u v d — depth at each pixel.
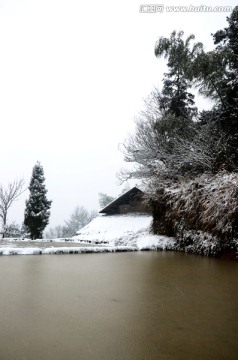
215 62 13.53
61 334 3.08
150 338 3.05
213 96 15.49
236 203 10.12
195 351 2.76
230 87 13.76
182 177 15.13
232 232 10.78
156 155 18.56
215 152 14.16
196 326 3.43
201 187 13.04
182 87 20.34
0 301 4.25
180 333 3.20
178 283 5.95
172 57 16.30
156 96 20.88
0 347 2.73
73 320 3.53
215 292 5.17
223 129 14.49
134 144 20.22
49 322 3.43
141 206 25.30
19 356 2.56
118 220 25.72
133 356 2.62
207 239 11.90
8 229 24.86
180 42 15.48
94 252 12.20
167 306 4.25
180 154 16.02
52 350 2.70
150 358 2.59
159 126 17.05
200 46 14.95
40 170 25.23
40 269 7.29
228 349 2.82
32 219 23.59
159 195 16.33
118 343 2.90
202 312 3.98
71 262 8.78
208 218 11.35
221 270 7.79
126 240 16.83
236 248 10.53
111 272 7.18
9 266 7.65
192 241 13.31
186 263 9.17
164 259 10.21
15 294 4.68
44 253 10.88
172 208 14.68
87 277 6.39
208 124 14.73
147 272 7.30
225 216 10.48
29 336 3.00
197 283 5.97
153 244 14.62
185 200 13.53
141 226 22.38
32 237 23.47
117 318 3.66
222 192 10.84
